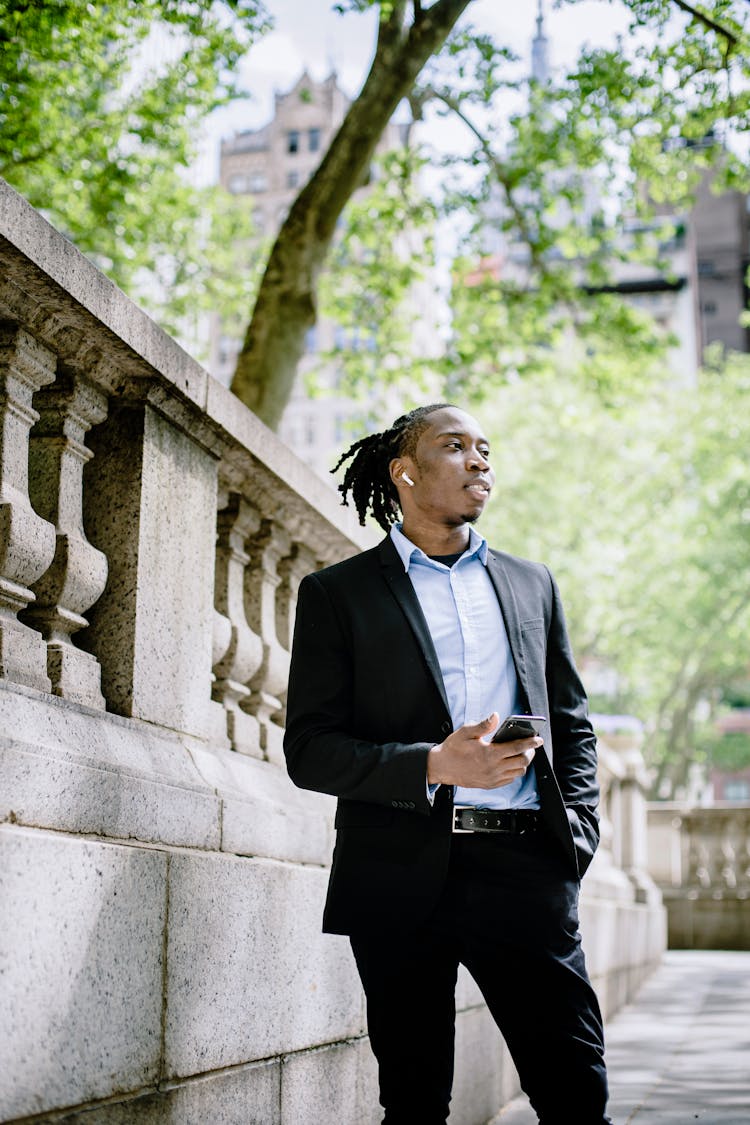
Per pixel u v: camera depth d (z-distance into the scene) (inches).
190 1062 108.1
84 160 501.7
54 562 118.8
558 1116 103.3
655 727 1455.5
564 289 591.8
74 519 124.2
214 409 143.9
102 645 127.8
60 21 335.0
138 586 129.0
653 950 483.2
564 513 1274.6
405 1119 108.3
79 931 91.0
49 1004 86.4
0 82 394.6
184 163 524.4
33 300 110.7
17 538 108.2
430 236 571.5
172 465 139.0
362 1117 153.4
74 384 122.7
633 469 1334.9
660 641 1389.0
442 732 106.9
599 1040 105.5
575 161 545.6
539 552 1269.7
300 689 110.4
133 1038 98.3
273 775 164.9
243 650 168.1
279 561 194.1
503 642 111.9
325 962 143.6
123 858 98.1
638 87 428.1
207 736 147.1
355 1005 153.3
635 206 523.2
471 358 593.0
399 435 119.6
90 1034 91.7
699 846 657.0
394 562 113.3
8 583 109.3
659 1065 251.1
